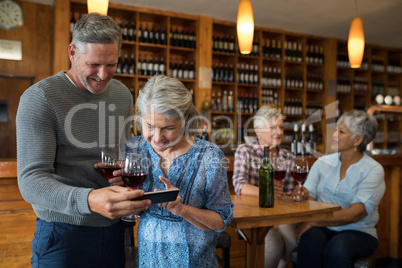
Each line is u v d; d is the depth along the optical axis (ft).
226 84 18.28
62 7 13.83
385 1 14.57
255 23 17.57
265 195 5.88
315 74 20.13
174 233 3.87
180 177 3.89
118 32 4.08
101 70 3.97
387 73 22.54
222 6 15.26
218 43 17.54
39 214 4.04
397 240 10.38
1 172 6.70
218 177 3.87
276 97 19.24
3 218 6.56
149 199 3.22
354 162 7.39
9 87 14.48
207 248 3.97
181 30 17.63
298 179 6.39
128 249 5.81
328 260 6.42
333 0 14.48
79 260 4.11
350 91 21.17
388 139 22.29
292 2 14.73
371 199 6.89
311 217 5.79
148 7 15.46
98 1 5.69
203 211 3.77
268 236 7.13
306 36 19.35
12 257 6.61
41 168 3.72
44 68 14.90
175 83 3.62
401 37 20.12
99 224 4.21
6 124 14.49
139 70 15.88
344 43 20.77
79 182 4.19
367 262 6.20
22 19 14.39
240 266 9.13
